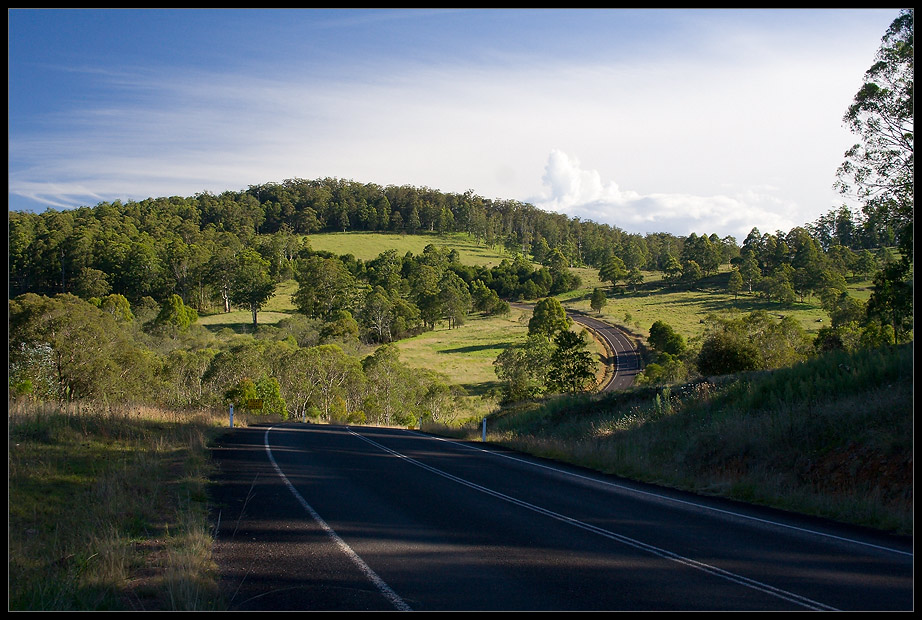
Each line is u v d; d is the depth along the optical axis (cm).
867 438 1236
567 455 1730
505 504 1020
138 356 4034
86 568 591
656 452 1653
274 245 15162
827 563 699
